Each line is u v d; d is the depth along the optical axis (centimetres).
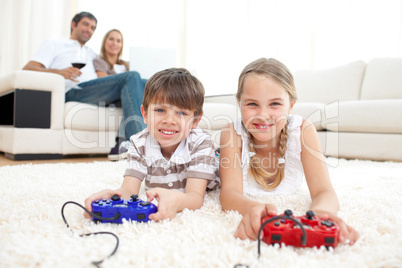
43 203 76
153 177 96
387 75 261
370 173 134
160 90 85
